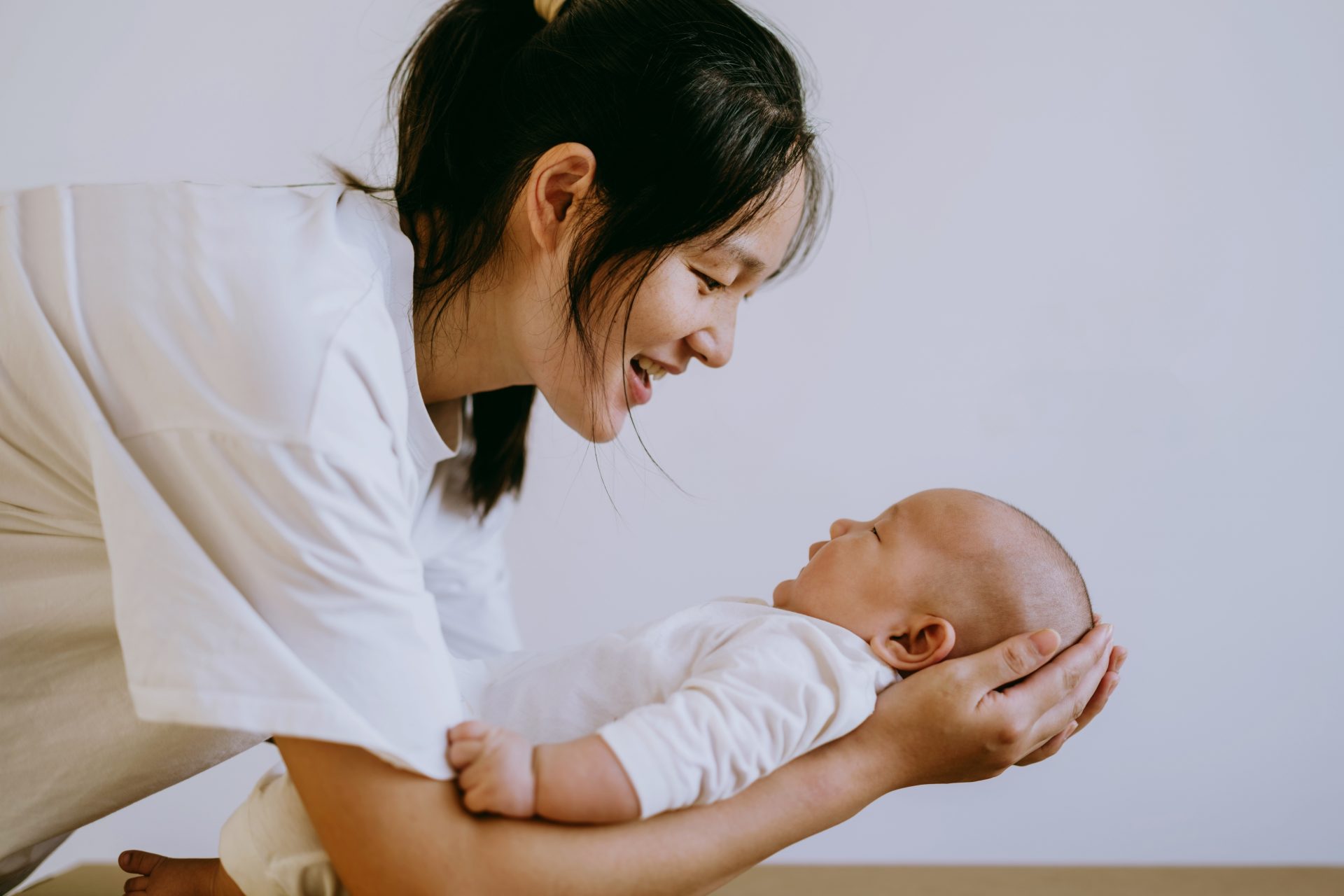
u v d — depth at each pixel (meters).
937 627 1.00
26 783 0.89
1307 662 1.97
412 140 0.99
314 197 0.87
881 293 1.97
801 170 0.95
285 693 0.68
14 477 0.84
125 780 0.91
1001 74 1.95
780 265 1.10
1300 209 1.94
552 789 0.75
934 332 1.97
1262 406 1.96
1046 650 0.88
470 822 0.73
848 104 1.96
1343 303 1.95
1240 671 1.97
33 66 1.95
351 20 1.92
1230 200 1.95
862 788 0.84
